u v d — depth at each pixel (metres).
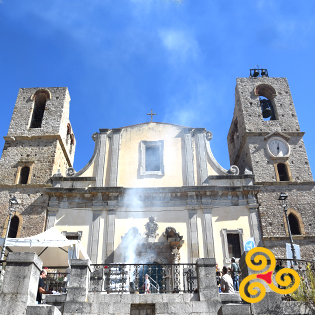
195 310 11.95
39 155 27.16
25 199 24.95
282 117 28.86
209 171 26.17
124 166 26.44
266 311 11.30
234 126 31.97
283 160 26.80
